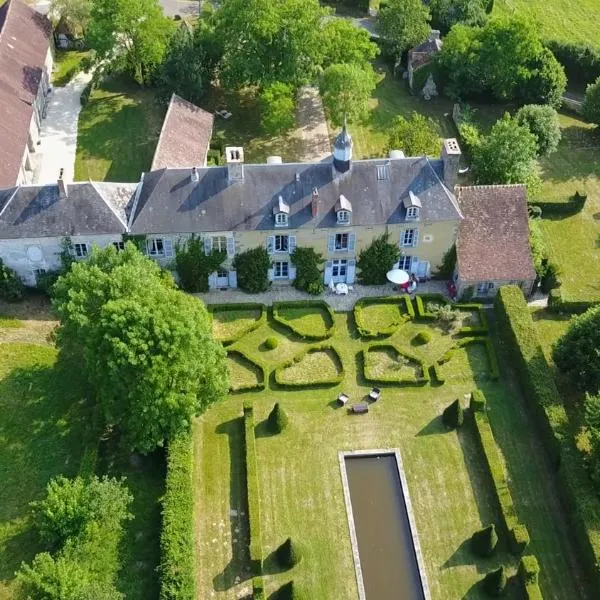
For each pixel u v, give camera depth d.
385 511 69.31
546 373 77.25
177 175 84.19
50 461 70.81
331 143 112.12
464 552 66.00
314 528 67.19
